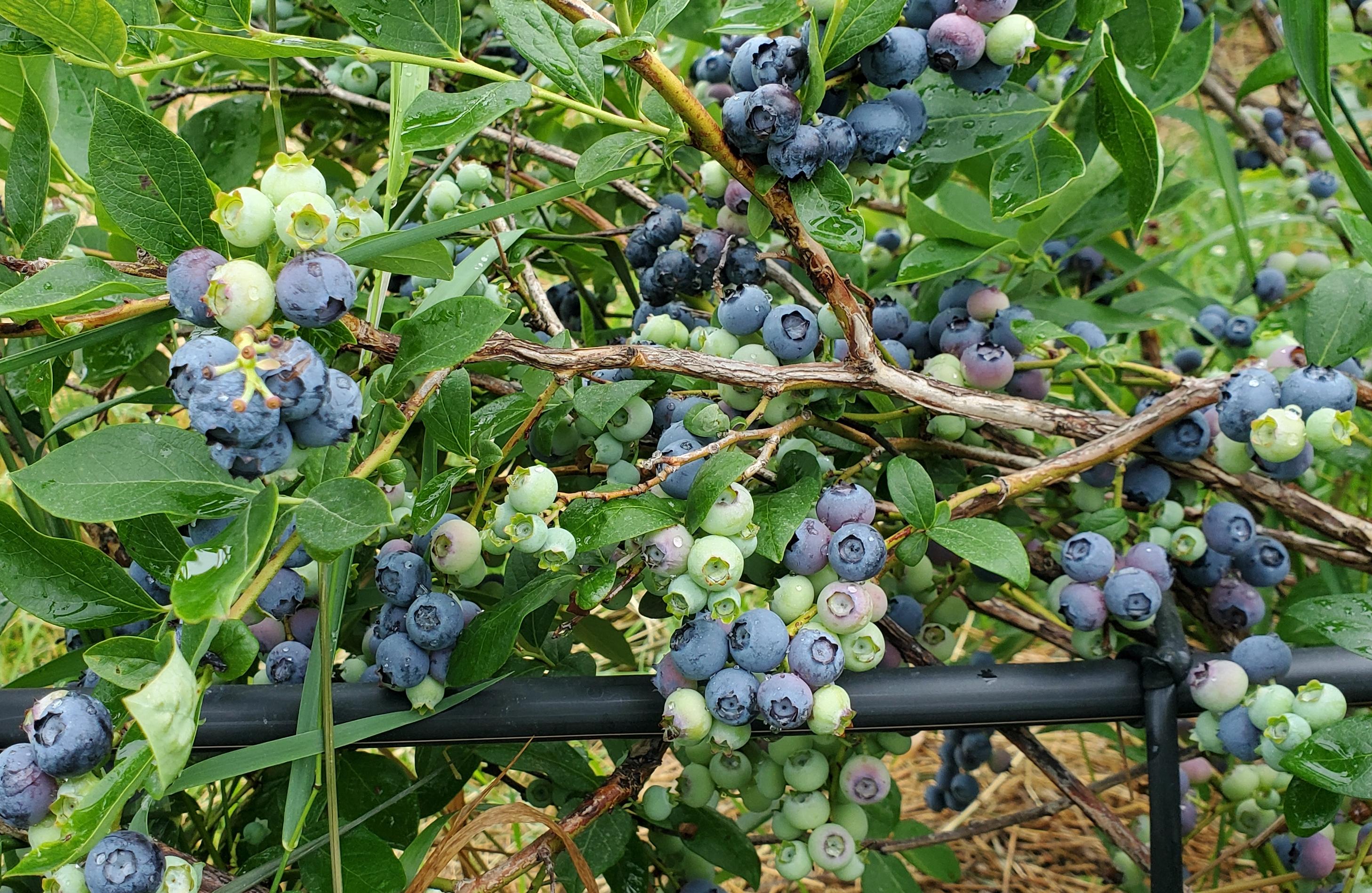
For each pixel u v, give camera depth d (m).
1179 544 0.45
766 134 0.35
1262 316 0.64
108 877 0.32
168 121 0.88
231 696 0.38
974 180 0.57
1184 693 0.41
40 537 0.33
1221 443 0.44
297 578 0.40
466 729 0.39
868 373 0.41
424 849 0.39
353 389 0.30
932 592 0.50
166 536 0.35
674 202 0.58
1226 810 0.53
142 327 0.34
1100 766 0.78
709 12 0.57
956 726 0.40
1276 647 0.40
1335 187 0.74
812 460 0.41
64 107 0.47
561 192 0.36
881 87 0.39
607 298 0.67
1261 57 1.35
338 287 0.30
